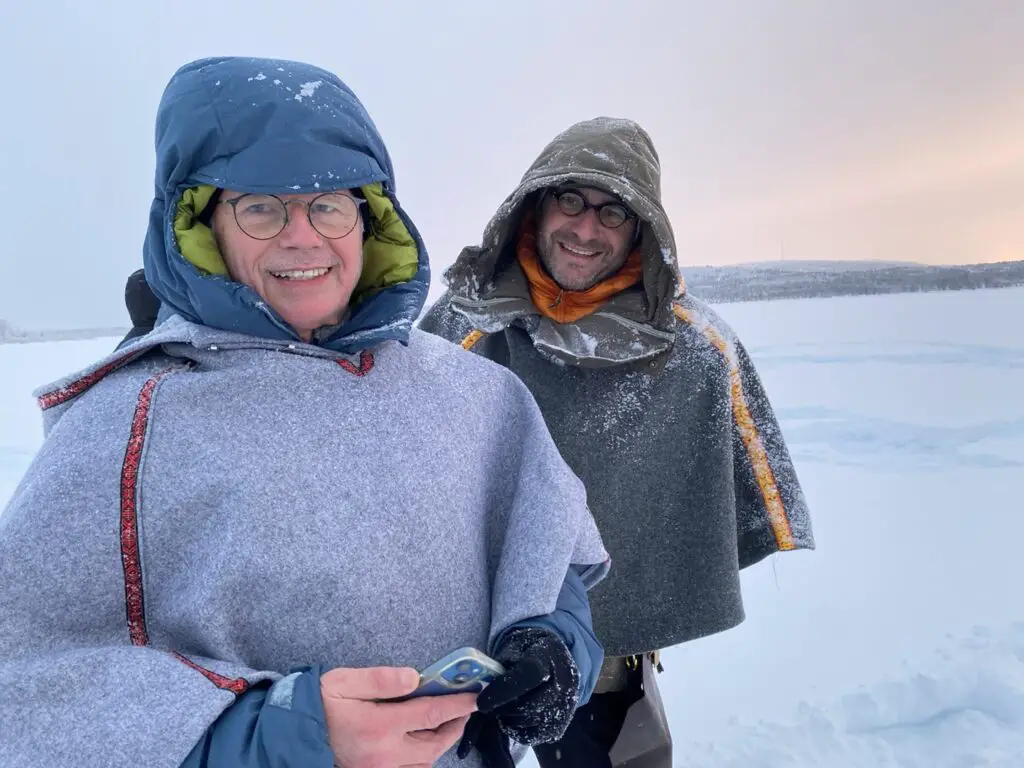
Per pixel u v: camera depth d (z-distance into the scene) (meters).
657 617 1.81
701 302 1.95
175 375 1.05
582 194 1.73
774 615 3.42
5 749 0.80
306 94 1.06
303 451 1.03
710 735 2.64
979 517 4.43
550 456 1.28
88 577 0.92
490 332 1.80
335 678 0.90
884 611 3.37
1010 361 10.31
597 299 1.81
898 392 8.39
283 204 1.06
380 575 1.04
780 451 1.92
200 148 1.03
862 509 4.66
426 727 0.93
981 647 3.01
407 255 1.23
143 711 0.83
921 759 2.45
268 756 0.82
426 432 1.15
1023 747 2.46
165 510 0.96
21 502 0.94
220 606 0.95
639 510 1.80
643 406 1.78
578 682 1.05
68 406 1.07
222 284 1.05
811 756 2.51
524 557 1.16
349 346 1.14
